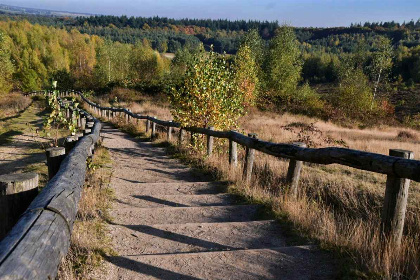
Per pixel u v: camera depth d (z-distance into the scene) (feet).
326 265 10.38
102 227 13.10
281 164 26.12
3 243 5.59
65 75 183.21
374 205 19.20
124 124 58.39
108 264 10.19
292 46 133.59
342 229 12.91
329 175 24.35
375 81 126.62
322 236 12.16
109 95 119.03
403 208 10.87
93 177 20.18
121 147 37.58
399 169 10.19
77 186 10.23
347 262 10.33
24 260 5.12
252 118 79.77
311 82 357.61
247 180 20.74
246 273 9.96
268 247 12.11
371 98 110.42
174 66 190.90
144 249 11.69
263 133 52.13
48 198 7.75
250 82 95.61
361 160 11.60
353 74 124.88
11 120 71.77
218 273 9.95
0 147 38.96
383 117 99.19
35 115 84.94
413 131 77.46
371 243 10.64
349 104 108.47
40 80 233.35
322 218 13.74
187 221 15.20
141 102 101.24
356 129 79.05
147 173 25.41
